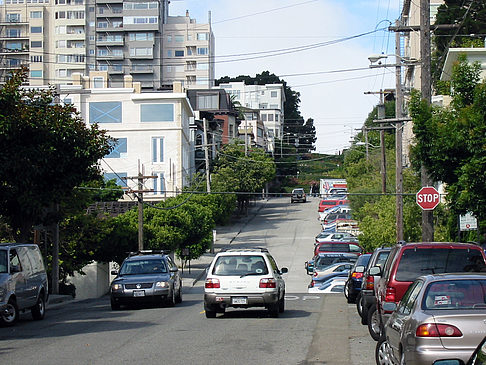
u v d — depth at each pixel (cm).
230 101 10119
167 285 2277
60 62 12438
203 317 1886
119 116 6384
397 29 2603
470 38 4228
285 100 15638
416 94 1823
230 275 1812
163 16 12938
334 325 1677
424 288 896
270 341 1383
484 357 649
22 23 12450
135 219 4272
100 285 3850
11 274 1758
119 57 12512
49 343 1386
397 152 3466
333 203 7250
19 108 2177
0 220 2872
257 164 7794
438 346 810
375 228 3994
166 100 6372
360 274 2292
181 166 6356
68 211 3030
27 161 2181
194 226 4797
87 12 12500
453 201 1748
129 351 1258
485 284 892
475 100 1712
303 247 5822
